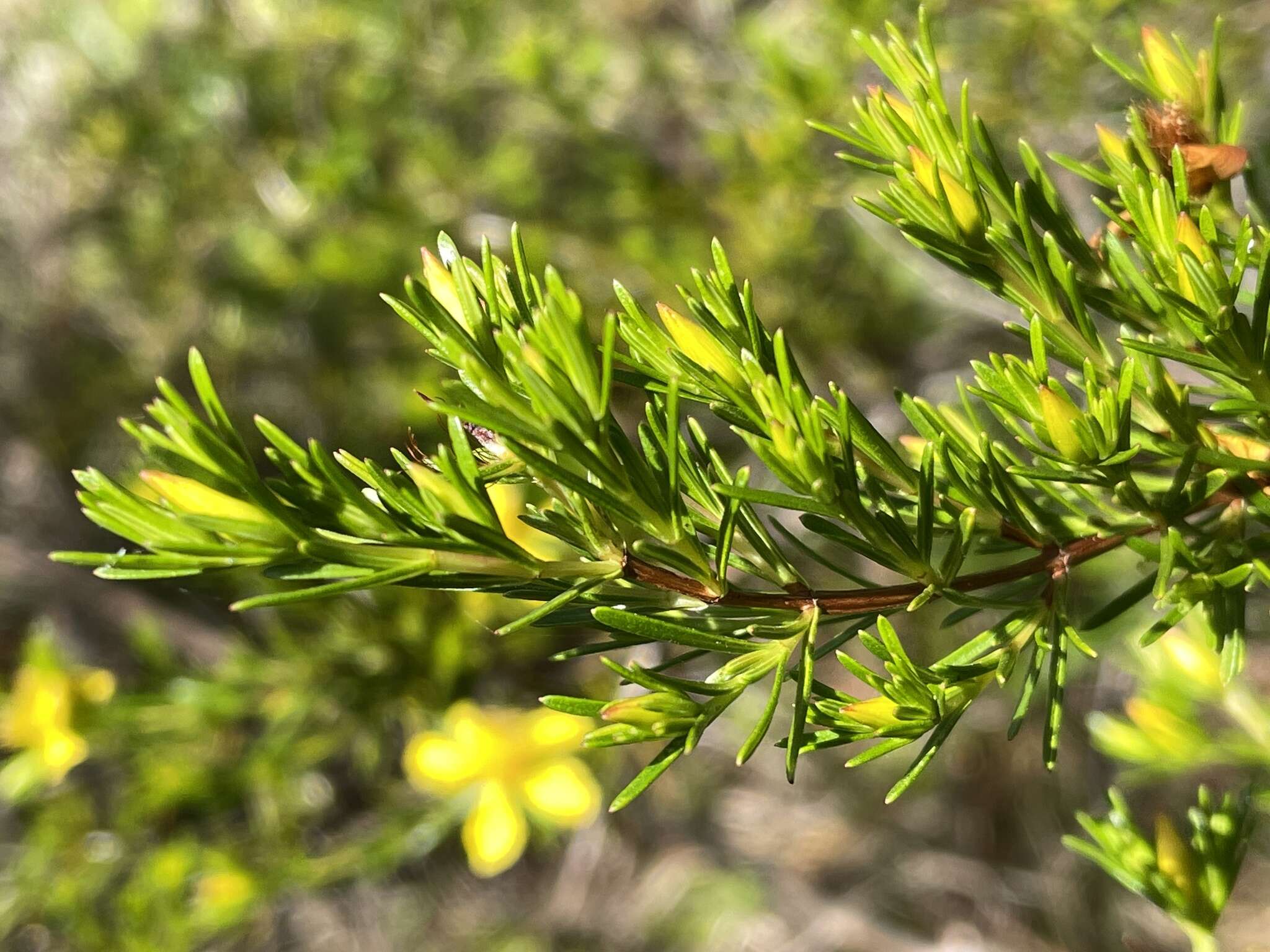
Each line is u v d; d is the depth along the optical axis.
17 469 0.56
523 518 0.10
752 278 0.35
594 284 0.37
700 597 0.10
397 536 0.09
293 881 0.33
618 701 0.09
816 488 0.09
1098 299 0.11
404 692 0.29
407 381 0.40
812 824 0.45
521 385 0.09
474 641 0.29
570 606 0.10
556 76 0.38
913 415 0.11
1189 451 0.10
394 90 0.43
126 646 0.50
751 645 0.10
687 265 0.35
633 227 0.38
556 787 0.29
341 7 0.45
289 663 0.30
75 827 0.36
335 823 0.37
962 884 0.44
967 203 0.11
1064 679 0.10
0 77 0.56
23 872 0.35
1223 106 0.12
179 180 0.48
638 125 0.41
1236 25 0.28
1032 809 0.43
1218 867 0.13
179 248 0.50
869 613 0.10
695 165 0.40
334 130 0.44
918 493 0.10
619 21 0.45
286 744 0.31
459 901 0.48
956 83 0.30
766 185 0.33
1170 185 0.12
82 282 0.55
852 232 0.38
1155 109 0.12
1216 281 0.10
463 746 0.29
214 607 0.43
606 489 0.09
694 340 0.10
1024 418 0.10
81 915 0.34
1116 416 0.10
